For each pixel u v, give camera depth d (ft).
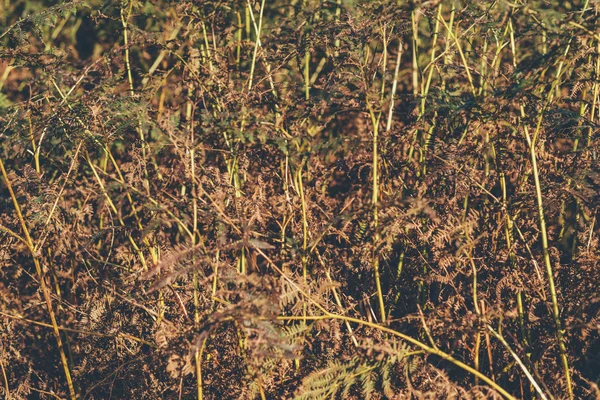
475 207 8.71
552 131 7.77
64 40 12.12
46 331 9.36
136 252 8.70
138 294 8.12
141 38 8.44
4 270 9.61
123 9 9.04
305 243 7.47
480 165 8.66
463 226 7.06
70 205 9.50
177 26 9.89
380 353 6.91
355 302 7.82
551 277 7.00
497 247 8.02
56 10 8.42
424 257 8.00
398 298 8.50
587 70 7.79
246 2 9.32
